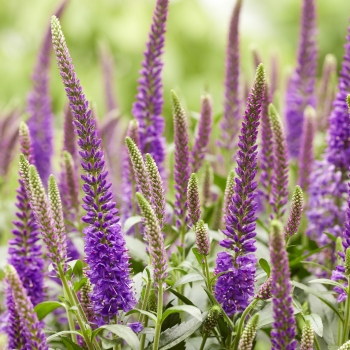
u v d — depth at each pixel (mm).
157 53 1537
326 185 1558
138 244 1481
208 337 1372
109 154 1722
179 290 1426
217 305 1343
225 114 1681
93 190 1330
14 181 1930
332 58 1729
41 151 1809
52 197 1329
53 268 1344
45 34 1833
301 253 1497
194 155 1538
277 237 1264
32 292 1429
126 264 1331
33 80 1831
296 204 1365
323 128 1697
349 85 1528
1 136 1726
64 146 1578
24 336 1344
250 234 1349
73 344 1337
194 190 1370
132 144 1343
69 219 1571
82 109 1327
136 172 1343
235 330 1362
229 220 1349
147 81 1539
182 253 1440
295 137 1784
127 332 1303
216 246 1558
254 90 1324
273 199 1468
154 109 1541
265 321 1367
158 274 1310
